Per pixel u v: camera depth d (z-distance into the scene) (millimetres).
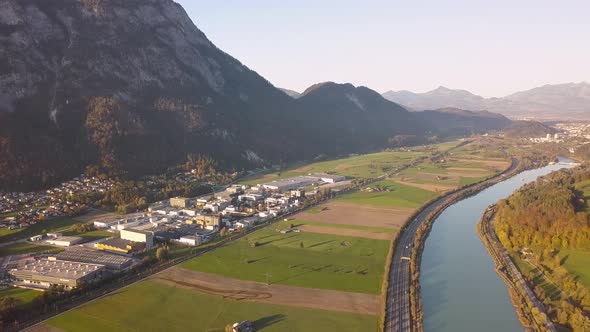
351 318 147625
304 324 143375
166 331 140125
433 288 176500
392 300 161500
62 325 145125
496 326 146625
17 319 148500
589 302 154250
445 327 145750
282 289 171250
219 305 158000
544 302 156875
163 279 182250
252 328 141125
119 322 146500
